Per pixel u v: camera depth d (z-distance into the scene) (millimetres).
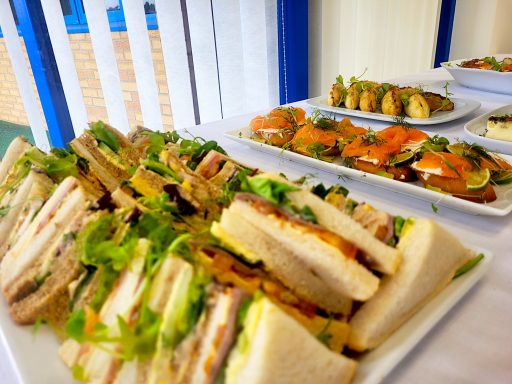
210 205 330
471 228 400
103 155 441
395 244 293
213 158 426
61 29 774
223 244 266
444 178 437
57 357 262
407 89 772
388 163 492
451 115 679
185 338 226
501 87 844
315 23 1412
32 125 824
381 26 1495
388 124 715
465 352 264
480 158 466
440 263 282
